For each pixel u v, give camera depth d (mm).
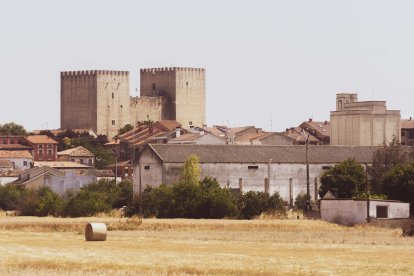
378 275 166500
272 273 167500
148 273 164250
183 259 185625
